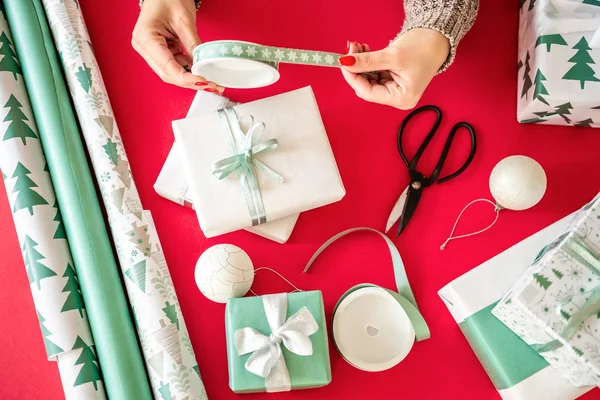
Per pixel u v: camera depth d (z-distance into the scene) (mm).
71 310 821
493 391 898
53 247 837
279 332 812
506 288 874
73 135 887
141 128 949
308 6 1001
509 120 979
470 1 856
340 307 843
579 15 877
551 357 818
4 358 890
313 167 870
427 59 819
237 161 841
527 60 934
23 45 893
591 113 901
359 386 887
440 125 969
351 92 980
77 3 950
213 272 838
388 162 960
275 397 874
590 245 774
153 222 906
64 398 889
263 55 708
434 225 942
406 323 849
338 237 910
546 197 959
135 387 800
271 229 900
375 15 1006
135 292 834
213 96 937
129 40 980
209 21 984
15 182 849
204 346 889
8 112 865
